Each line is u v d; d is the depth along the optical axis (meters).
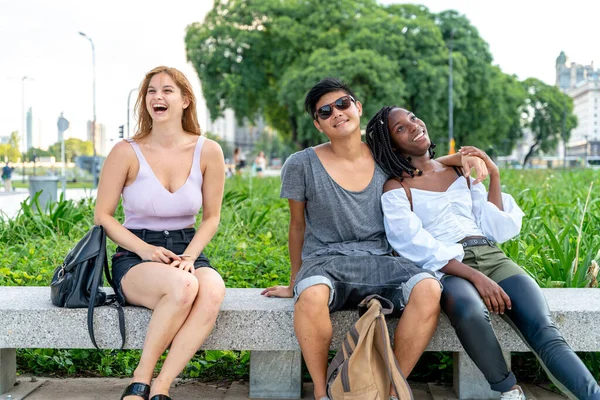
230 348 2.92
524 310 2.74
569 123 55.44
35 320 2.90
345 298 2.88
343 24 36.06
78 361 3.70
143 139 3.18
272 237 6.71
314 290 2.72
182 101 3.18
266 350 3.09
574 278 3.82
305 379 3.47
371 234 3.15
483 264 3.02
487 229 3.23
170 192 3.11
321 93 3.14
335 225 3.12
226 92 37.31
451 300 2.71
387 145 3.20
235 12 37.22
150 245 2.97
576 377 2.50
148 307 2.87
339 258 2.93
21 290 3.35
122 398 2.65
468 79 38.09
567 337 2.85
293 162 3.15
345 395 2.55
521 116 49.88
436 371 3.55
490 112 40.00
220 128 122.88
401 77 33.78
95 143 32.19
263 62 37.69
